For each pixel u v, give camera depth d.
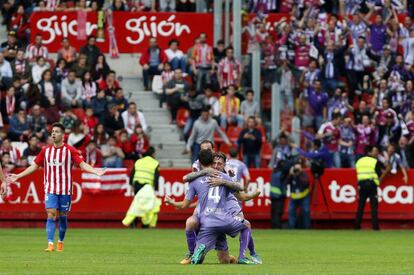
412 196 93.12
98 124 93.50
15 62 99.56
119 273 41.88
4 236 75.31
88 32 109.94
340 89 99.62
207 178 47.25
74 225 92.06
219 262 48.50
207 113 91.81
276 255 57.16
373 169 89.75
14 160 91.62
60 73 98.38
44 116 94.94
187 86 100.81
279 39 102.75
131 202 92.25
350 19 108.94
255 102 98.56
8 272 42.22
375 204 90.31
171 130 99.81
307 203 91.31
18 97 96.50
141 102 102.38
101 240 70.88
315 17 106.50
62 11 109.88
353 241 72.31
